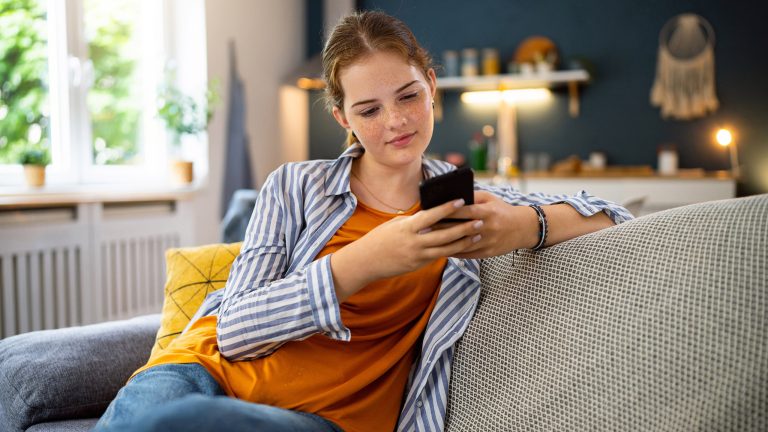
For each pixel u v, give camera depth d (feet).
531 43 17.80
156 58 13.47
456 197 2.94
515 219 3.21
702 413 2.58
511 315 3.34
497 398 3.23
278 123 17.51
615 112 17.43
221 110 14.65
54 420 4.17
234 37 15.19
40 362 4.28
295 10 18.39
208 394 3.03
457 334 3.44
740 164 16.62
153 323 5.03
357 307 3.47
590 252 3.20
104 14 12.16
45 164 10.28
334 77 3.53
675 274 2.86
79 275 10.34
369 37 3.42
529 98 18.11
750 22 16.43
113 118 12.44
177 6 13.97
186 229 12.94
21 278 9.21
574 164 16.94
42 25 10.81
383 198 3.76
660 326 2.81
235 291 3.37
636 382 2.80
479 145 18.11
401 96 3.41
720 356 2.61
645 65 17.13
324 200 3.67
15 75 10.38
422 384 3.39
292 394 3.24
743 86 16.55
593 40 17.47
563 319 3.14
